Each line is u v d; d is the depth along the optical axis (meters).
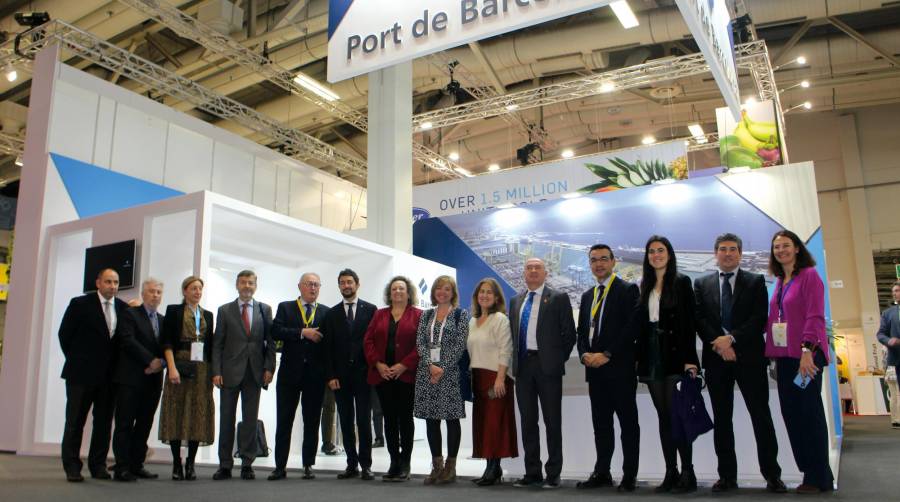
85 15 9.79
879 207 15.41
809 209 9.24
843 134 15.90
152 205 6.23
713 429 3.78
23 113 12.30
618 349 3.73
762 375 3.50
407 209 8.85
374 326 4.43
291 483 4.18
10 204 16.00
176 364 4.32
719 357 3.58
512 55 11.21
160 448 5.81
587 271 10.51
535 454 3.97
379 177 8.79
